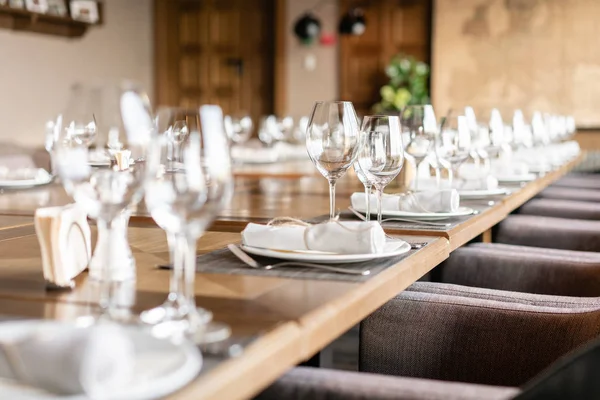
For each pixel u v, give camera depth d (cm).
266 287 110
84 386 62
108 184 93
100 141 96
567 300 165
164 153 97
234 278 116
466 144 235
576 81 792
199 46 920
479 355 157
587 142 791
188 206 91
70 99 94
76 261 114
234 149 438
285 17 880
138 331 78
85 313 96
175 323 90
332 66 870
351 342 314
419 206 186
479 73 814
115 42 864
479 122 322
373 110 858
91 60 830
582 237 280
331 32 866
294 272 120
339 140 161
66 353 62
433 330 160
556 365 97
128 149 96
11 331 72
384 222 179
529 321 153
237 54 909
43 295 106
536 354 153
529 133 421
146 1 915
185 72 927
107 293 104
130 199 95
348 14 812
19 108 739
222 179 90
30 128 753
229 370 74
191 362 72
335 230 128
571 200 418
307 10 873
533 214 354
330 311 98
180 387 68
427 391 105
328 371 114
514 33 804
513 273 219
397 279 121
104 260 116
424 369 161
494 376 156
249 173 361
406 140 221
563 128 623
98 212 96
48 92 773
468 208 199
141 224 182
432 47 823
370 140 164
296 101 884
